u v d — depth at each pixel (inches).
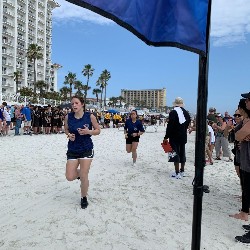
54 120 851.4
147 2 80.0
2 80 3609.7
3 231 162.9
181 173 325.1
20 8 3836.1
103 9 68.2
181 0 87.4
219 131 451.8
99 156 455.5
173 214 199.9
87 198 228.4
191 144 754.8
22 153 437.4
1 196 224.5
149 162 418.3
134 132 373.1
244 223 186.1
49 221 179.2
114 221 183.5
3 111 717.9
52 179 285.4
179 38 87.3
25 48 3966.5
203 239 159.6
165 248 149.0
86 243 152.3
